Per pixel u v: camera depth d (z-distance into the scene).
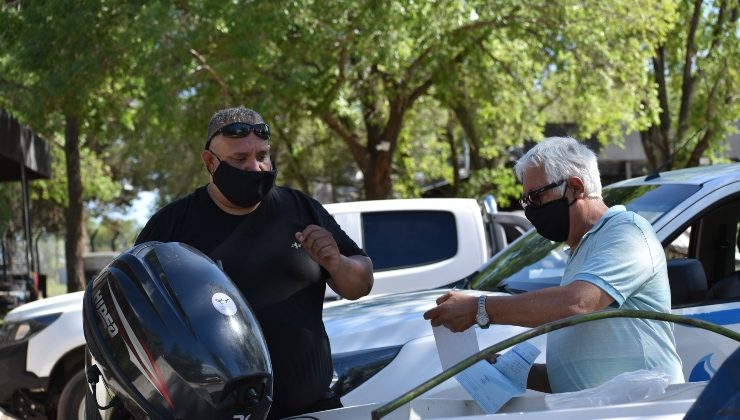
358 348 4.84
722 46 20.70
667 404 2.53
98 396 2.90
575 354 3.26
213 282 2.77
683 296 4.61
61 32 15.86
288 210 3.44
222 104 16.34
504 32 17.16
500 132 21.41
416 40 16.28
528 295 3.19
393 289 8.09
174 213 3.42
